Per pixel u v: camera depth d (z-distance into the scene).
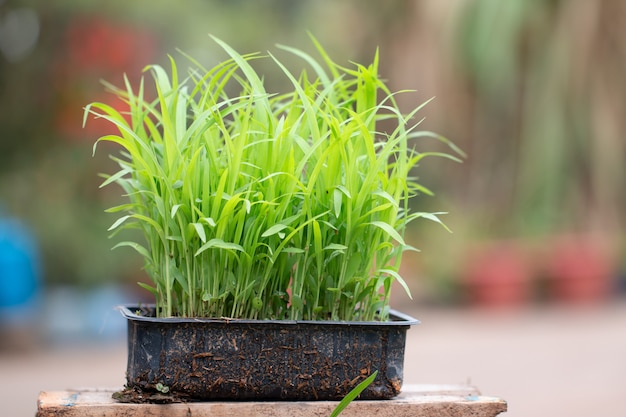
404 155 1.08
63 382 3.68
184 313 1.04
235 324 1.00
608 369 4.04
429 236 6.70
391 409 1.04
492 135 6.07
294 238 1.04
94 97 5.46
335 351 1.03
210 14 5.75
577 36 5.85
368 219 1.06
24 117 5.52
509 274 6.29
